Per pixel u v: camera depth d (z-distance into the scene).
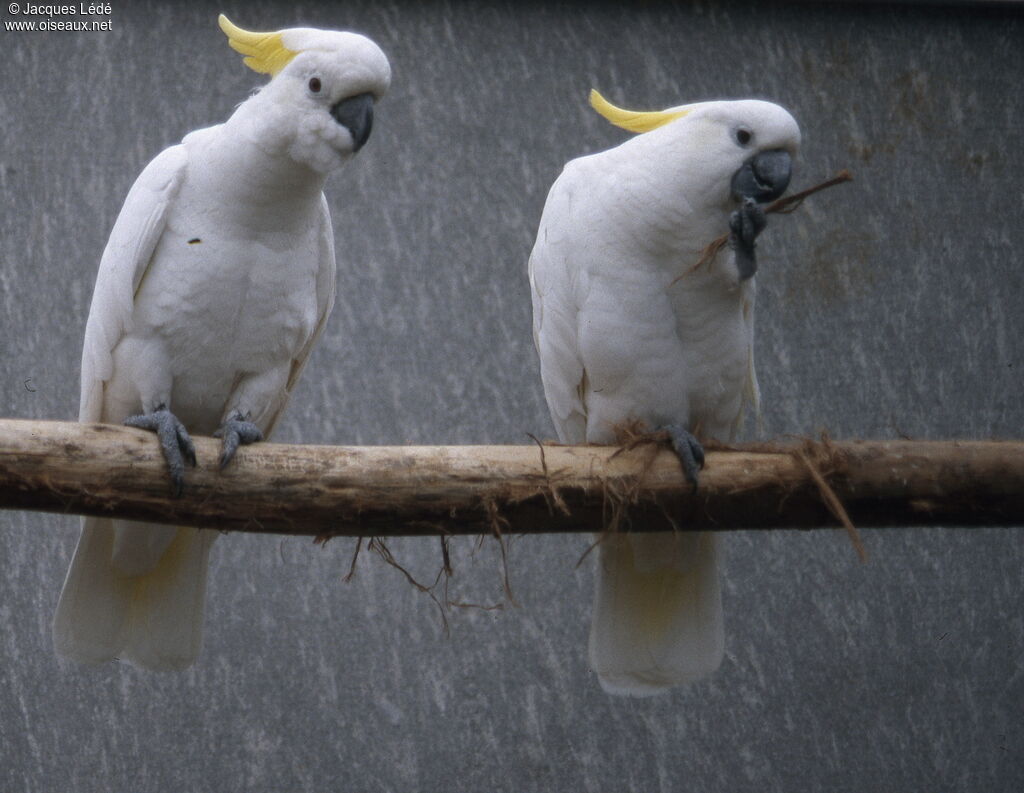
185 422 8.55
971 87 11.71
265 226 8.10
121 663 10.23
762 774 10.40
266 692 10.30
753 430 10.51
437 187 11.17
